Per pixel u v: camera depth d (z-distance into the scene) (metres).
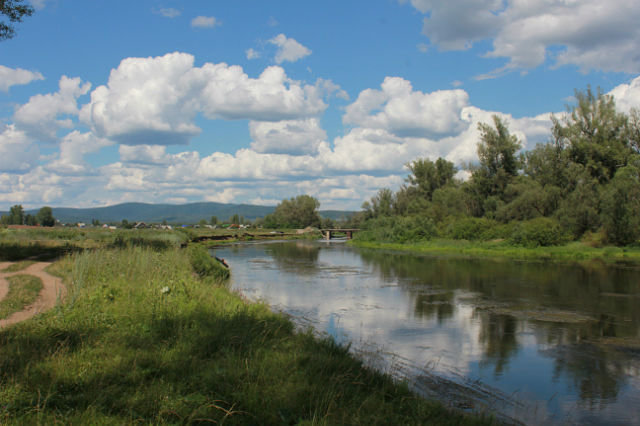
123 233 64.06
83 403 6.54
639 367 12.51
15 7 21.30
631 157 59.47
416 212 81.50
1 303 12.46
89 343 9.30
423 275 32.88
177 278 18.12
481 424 8.00
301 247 72.75
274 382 8.16
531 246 51.34
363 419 6.98
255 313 13.84
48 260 24.28
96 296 13.30
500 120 73.81
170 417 6.46
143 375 7.85
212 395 7.32
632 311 19.86
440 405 8.64
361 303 21.62
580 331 16.44
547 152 65.69
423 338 15.28
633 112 63.16
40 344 8.86
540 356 13.43
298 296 23.64
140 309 12.36
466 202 75.56
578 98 65.56
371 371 9.91
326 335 15.12
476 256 48.62
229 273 32.88
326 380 8.71
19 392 6.61
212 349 9.83
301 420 6.64
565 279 30.02
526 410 9.63
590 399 10.32
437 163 92.69
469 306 21.00
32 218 137.62
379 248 66.12
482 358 13.19
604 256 44.00
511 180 72.44
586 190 54.72
